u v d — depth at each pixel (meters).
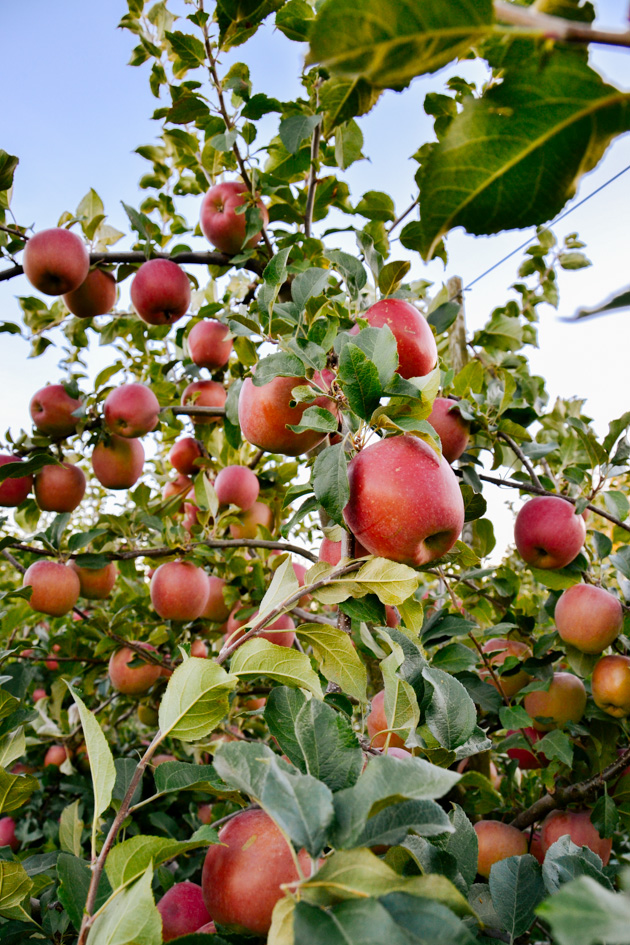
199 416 3.47
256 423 1.81
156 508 3.61
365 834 0.76
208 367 3.39
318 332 1.55
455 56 0.44
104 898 1.03
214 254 3.01
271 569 3.21
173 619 2.88
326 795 0.69
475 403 2.59
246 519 3.44
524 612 3.14
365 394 1.32
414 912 0.59
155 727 3.48
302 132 2.31
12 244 2.91
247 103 2.53
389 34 0.43
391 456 1.40
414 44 0.44
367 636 1.74
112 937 0.73
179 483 3.81
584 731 2.37
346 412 1.54
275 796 0.68
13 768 3.52
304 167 2.80
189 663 1.00
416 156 2.60
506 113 0.52
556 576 2.64
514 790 2.61
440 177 0.55
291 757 0.99
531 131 0.52
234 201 2.79
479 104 0.52
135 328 3.70
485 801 2.03
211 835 0.90
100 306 3.11
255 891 1.01
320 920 0.56
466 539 3.35
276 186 2.82
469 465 2.49
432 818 0.77
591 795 2.05
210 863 1.12
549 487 2.90
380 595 1.26
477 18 0.41
